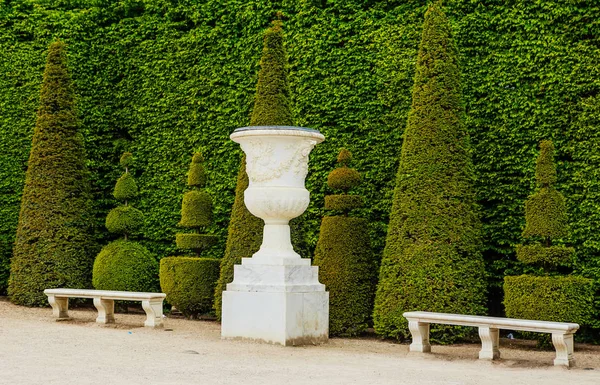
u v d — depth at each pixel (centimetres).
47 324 991
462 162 941
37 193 1230
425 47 974
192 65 1270
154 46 1309
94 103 1345
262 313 834
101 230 1330
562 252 858
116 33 1346
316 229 1125
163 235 1277
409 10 1091
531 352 870
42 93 1261
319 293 868
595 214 945
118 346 781
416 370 683
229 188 1210
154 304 980
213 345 809
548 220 865
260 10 1205
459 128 949
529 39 1003
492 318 786
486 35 1033
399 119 1078
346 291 977
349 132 1116
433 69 960
